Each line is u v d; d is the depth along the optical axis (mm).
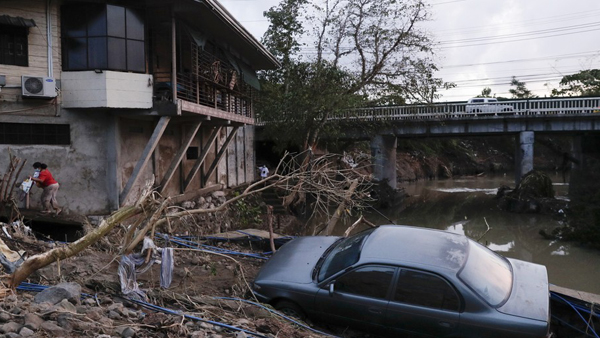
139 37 12141
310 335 5148
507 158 61844
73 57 11789
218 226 15406
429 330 5234
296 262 6535
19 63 11391
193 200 17094
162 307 5543
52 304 4727
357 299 5578
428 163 49719
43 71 11633
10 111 11359
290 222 18953
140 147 14078
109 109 12070
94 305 5223
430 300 5266
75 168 12188
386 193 28531
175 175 16297
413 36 23984
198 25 14219
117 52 11781
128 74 11938
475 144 62250
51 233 10117
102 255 7984
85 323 4273
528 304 5168
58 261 5258
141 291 5879
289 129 23609
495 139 64375
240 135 24078
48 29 11633
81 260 7281
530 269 6184
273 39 29391
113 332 4285
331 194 9953
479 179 49406
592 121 26922
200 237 10359
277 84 26078
